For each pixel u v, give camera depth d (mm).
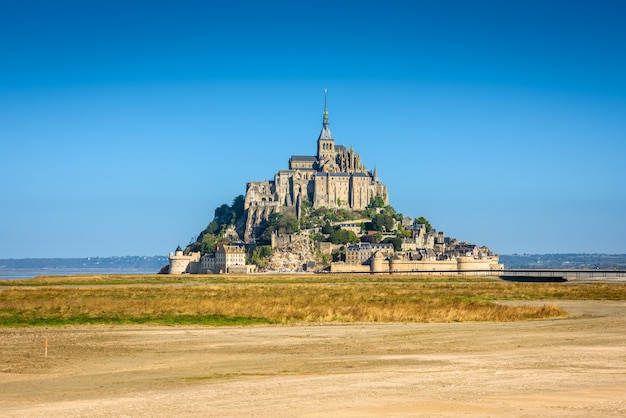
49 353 83625
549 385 60469
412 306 140875
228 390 59562
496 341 91000
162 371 71125
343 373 67750
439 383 61625
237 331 104812
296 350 85188
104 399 56750
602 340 91062
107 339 95812
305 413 50656
